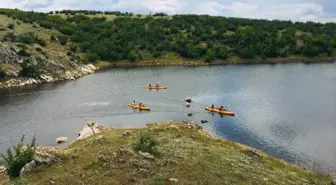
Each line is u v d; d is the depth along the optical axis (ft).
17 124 236.02
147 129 194.90
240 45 640.99
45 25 642.63
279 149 184.55
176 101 294.25
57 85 384.27
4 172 143.54
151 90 342.85
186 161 132.05
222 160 137.69
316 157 173.58
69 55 520.83
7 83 376.07
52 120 244.63
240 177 119.96
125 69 519.60
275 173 133.39
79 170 121.80
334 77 408.26
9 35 479.00
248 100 294.87
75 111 267.18
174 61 583.99
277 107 270.26
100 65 556.10
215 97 307.37
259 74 442.50
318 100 290.56
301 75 428.15
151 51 617.62
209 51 594.24
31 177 120.16
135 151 138.10
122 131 198.29
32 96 322.75
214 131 215.10
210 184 111.45
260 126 223.71
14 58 411.54
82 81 411.13
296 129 216.54
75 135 213.05
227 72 465.88
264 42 642.22
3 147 194.18
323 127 219.61
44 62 428.97
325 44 632.79
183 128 207.51
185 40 645.92
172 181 111.75
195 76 432.66
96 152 141.69
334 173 154.81
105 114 257.75
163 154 139.54
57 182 112.88
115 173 117.39
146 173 117.29
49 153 134.31
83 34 644.27
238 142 194.49
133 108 273.33
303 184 124.77
